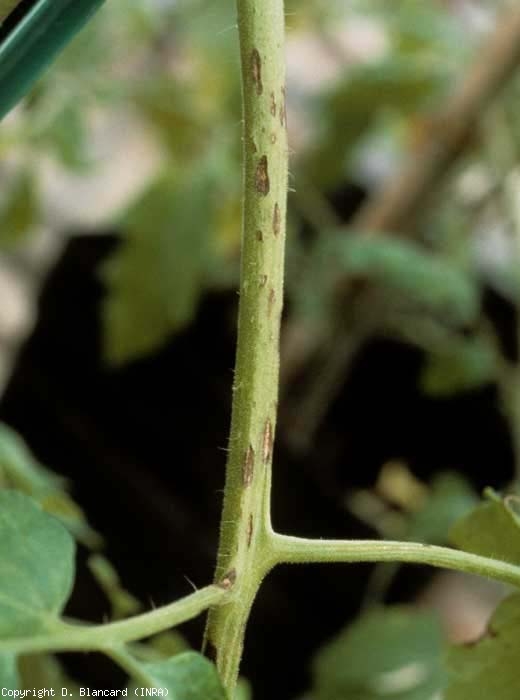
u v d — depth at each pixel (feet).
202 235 3.00
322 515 3.19
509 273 3.79
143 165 5.45
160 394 3.29
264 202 1.24
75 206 4.90
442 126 3.19
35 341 3.30
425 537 3.04
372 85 3.41
